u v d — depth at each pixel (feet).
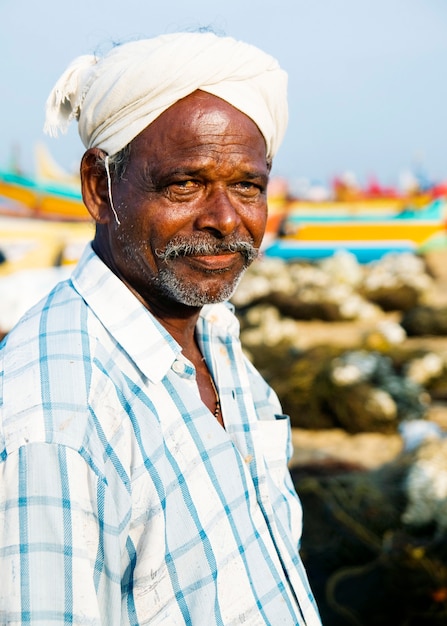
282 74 4.91
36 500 3.87
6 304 22.86
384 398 21.88
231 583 4.38
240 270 4.86
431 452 13.28
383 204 58.13
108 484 4.05
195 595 4.20
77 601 3.86
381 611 10.76
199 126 4.49
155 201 4.59
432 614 10.61
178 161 4.50
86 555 3.92
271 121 4.86
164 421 4.42
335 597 10.94
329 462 14.79
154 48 4.45
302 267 49.21
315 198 57.82
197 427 4.51
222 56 4.50
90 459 4.00
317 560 11.69
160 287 4.76
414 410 22.24
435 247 58.08
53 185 26.14
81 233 26.32
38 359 4.20
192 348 5.34
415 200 58.08
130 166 4.62
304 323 42.37
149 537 4.11
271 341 32.19
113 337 4.50
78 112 4.89
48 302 4.64
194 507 4.32
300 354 25.52
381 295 45.93
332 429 21.99
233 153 4.56
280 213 57.41
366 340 30.60
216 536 4.36
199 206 4.62
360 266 54.95
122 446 4.16
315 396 22.16
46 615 3.80
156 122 4.52
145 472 4.15
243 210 4.73
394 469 13.09
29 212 25.44
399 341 30.99
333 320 42.14
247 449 5.00
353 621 10.63
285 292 43.68
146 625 4.09
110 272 4.64
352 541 11.65
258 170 4.69
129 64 4.47
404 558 11.05
